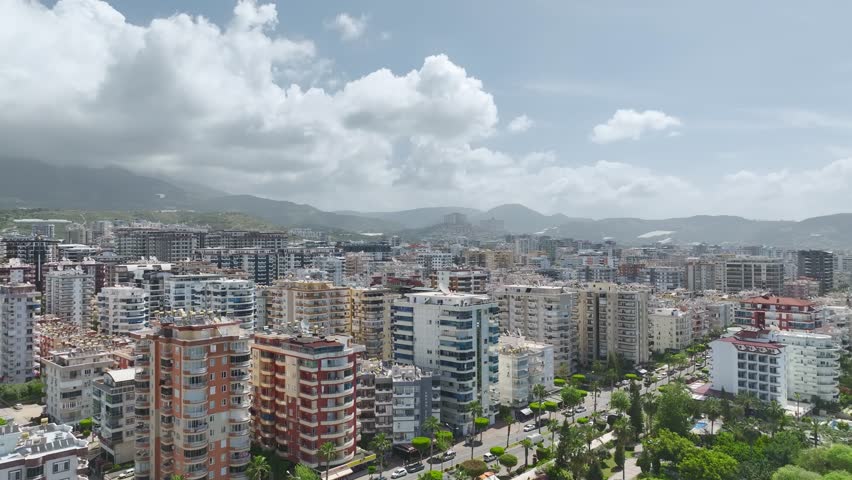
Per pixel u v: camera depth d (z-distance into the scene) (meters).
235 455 172.25
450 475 184.38
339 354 185.88
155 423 172.00
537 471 187.00
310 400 181.88
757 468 169.50
